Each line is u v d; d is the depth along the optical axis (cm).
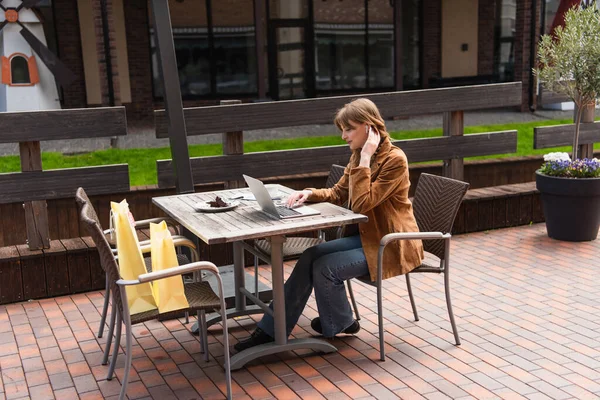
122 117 499
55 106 1228
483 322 411
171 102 479
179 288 310
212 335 407
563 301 444
